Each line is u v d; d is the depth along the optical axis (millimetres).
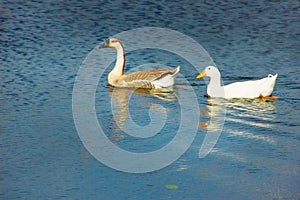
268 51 34031
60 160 23938
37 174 23031
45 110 27688
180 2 40031
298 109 27719
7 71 31422
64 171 23266
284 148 24672
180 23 37312
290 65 32344
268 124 26438
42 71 31609
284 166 23562
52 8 39156
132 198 21750
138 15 38281
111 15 38250
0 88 29625
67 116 27234
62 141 25250
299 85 30094
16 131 25812
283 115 27203
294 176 23000
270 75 28859
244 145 24984
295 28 36750
